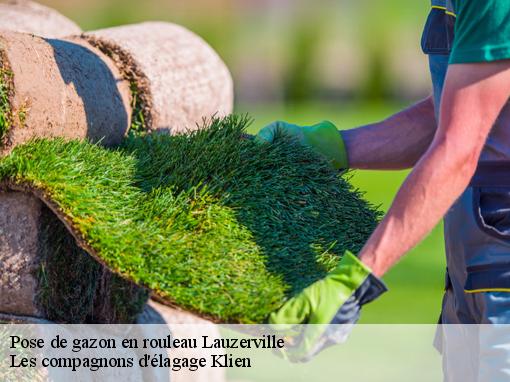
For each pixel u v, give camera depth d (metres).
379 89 79.44
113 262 6.41
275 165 7.64
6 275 7.08
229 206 7.11
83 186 6.87
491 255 6.59
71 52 7.93
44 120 7.19
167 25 10.45
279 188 7.41
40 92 7.14
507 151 6.57
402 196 5.96
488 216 6.60
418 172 5.93
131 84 8.84
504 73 5.98
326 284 6.01
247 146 7.67
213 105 10.11
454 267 6.93
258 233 6.96
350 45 80.25
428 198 5.90
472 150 5.95
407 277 18.89
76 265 7.60
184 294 6.29
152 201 6.98
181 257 6.54
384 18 81.19
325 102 78.25
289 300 6.17
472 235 6.64
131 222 6.75
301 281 6.53
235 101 77.25
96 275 7.91
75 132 7.65
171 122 9.13
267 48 79.12
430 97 8.18
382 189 28.67
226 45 78.31
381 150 8.10
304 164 7.79
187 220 6.87
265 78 78.56
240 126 7.82
